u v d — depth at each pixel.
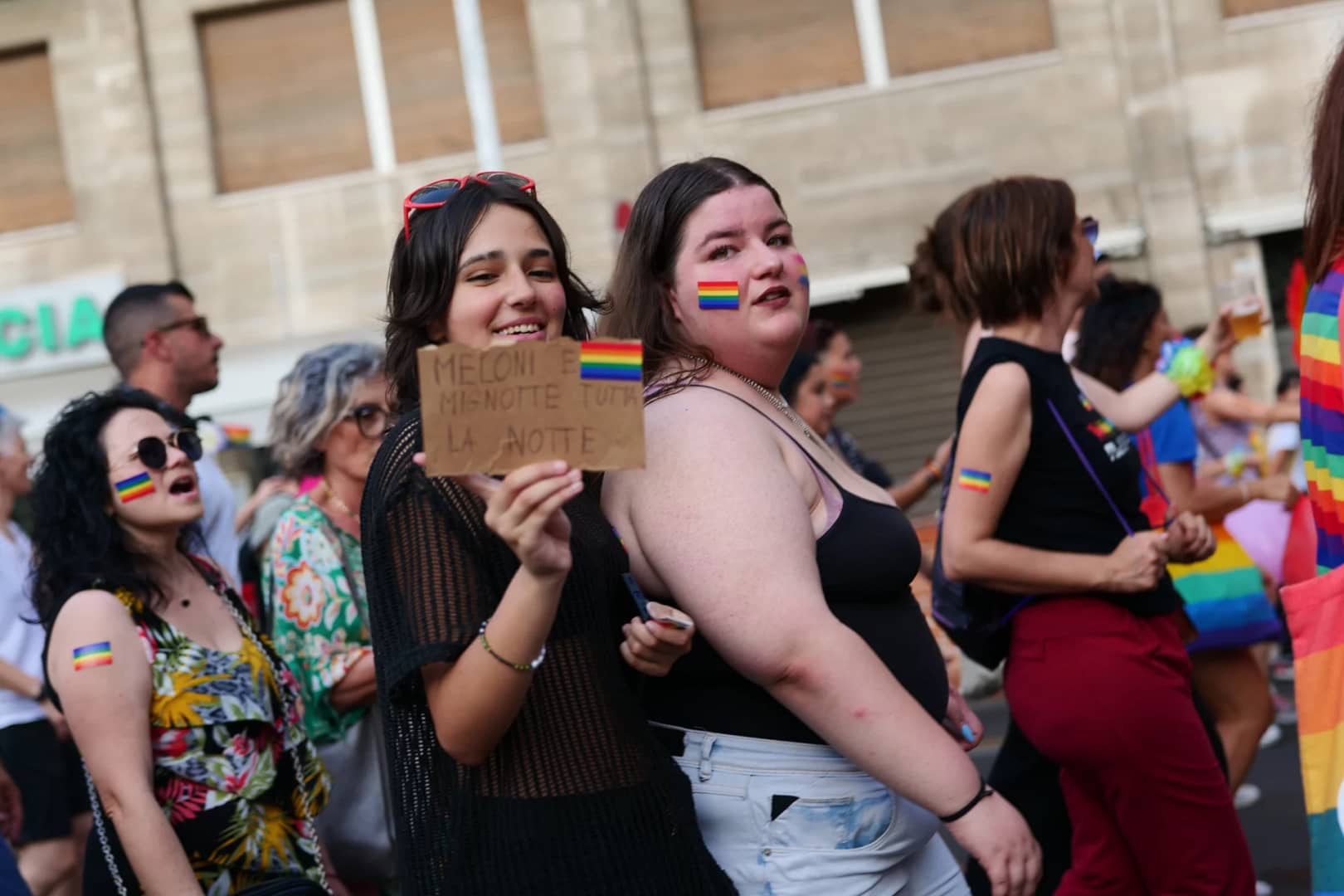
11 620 4.97
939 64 13.74
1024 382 3.30
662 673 2.28
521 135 13.81
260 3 13.91
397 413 2.41
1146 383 4.28
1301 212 12.99
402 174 13.82
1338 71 2.35
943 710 2.58
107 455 3.08
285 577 3.76
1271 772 6.43
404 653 2.09
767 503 2.28
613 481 2.41
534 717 2.17
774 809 2.35
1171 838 3.23
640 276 2.58
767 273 2.50
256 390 13.65
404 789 2.19
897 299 13.84
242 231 13.94
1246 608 4.52
